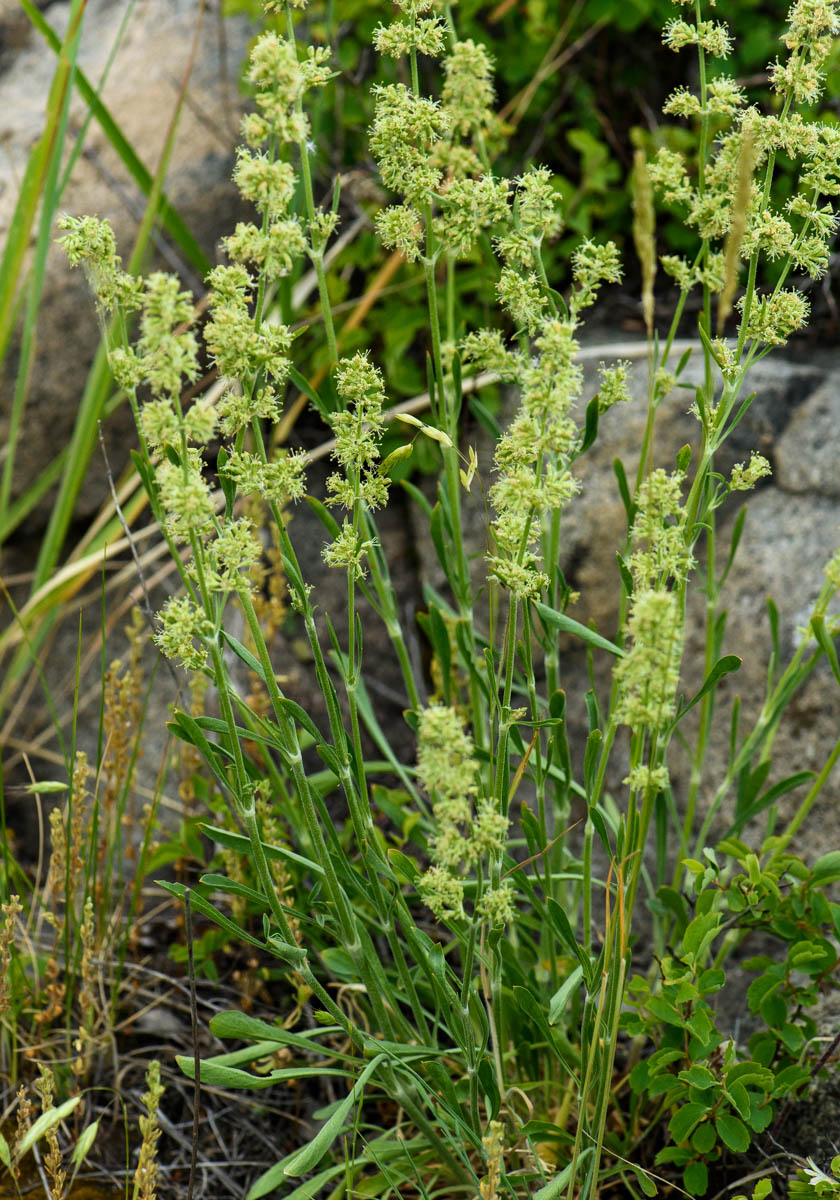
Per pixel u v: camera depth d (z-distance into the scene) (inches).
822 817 88.0
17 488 115.7
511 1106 70.3
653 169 63.6
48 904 81.3
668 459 100.6
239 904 80.7
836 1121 69.1
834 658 62.2
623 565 57.6
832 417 98.3
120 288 48.8
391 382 112.5
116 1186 73.0
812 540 95.3
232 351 48.4
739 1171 70.8
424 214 62.0
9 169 120.3
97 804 77.2
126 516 104.1
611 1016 57.6
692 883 69.2
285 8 52.7
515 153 124.2
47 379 114.2
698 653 96.7
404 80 120.1
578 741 100.3
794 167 109.8
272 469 51.3
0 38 131.8
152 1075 55.0
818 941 68.9
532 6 117.0
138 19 129.3
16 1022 77.7
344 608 112.6
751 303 57.5
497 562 52.9
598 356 105.5
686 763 95.1
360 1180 71.2
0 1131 74.9
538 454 49.7
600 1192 72.6
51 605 98.7
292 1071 58.4
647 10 117.8
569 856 77.7
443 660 72.4
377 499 54.0
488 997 66.6
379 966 62.7
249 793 54.7
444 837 47.7
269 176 46.5
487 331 64.6
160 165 102.0
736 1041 81.4
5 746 112.0
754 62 121.5
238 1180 75.5
